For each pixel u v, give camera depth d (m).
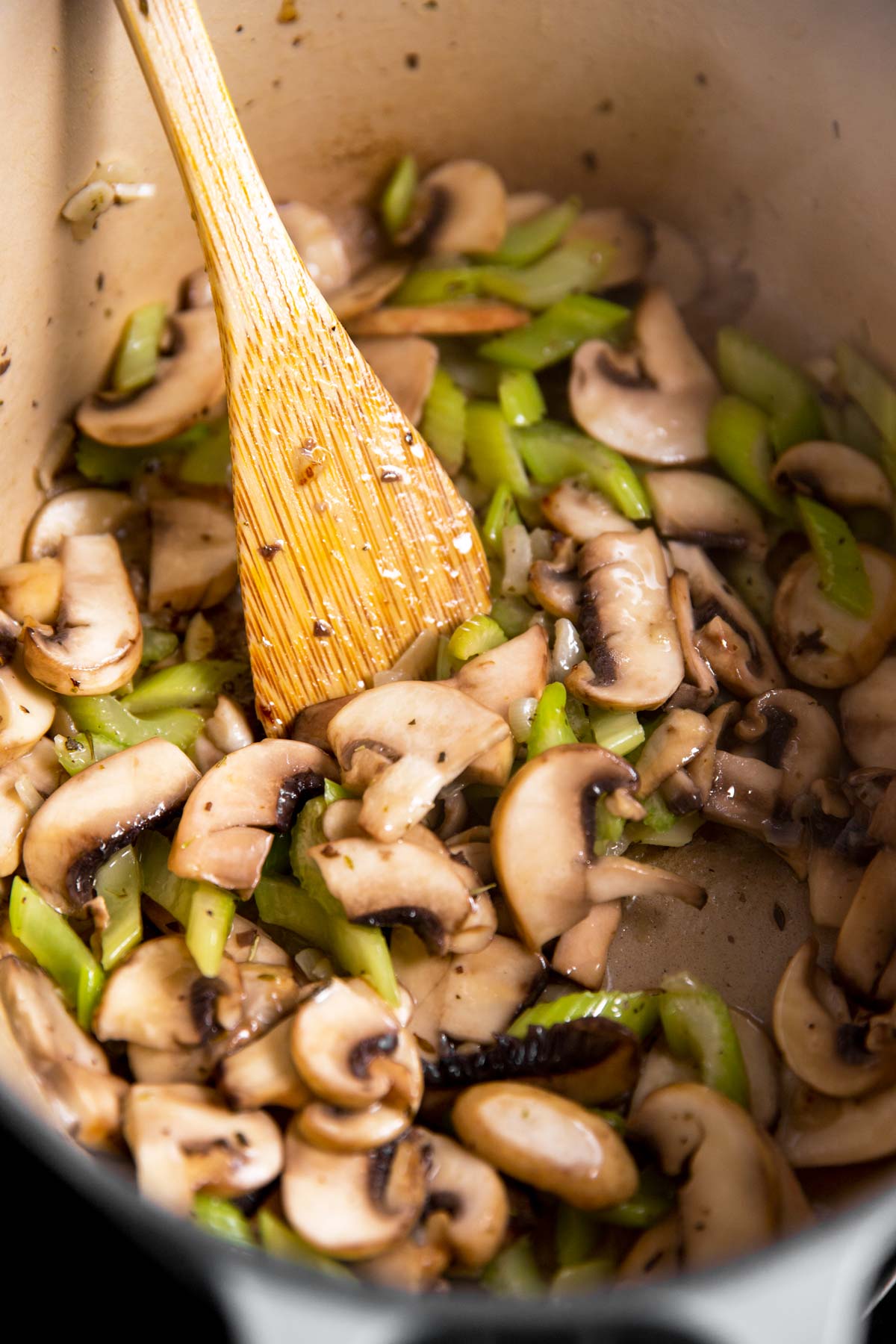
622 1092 0.47
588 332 0.59
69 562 0.54
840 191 0.55
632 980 0.50
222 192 0.49
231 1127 0.45
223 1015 0.46
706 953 0.50
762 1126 0.47
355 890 0.47
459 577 0.52
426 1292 0.44
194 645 0.54
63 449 0.56
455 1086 0.46
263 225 0.50
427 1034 0.47
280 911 0.49
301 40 0.54
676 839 0.51
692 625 0.52
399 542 0.51
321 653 0.51
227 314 0.50
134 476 0.57
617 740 0.51
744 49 0.54
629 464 0.57
